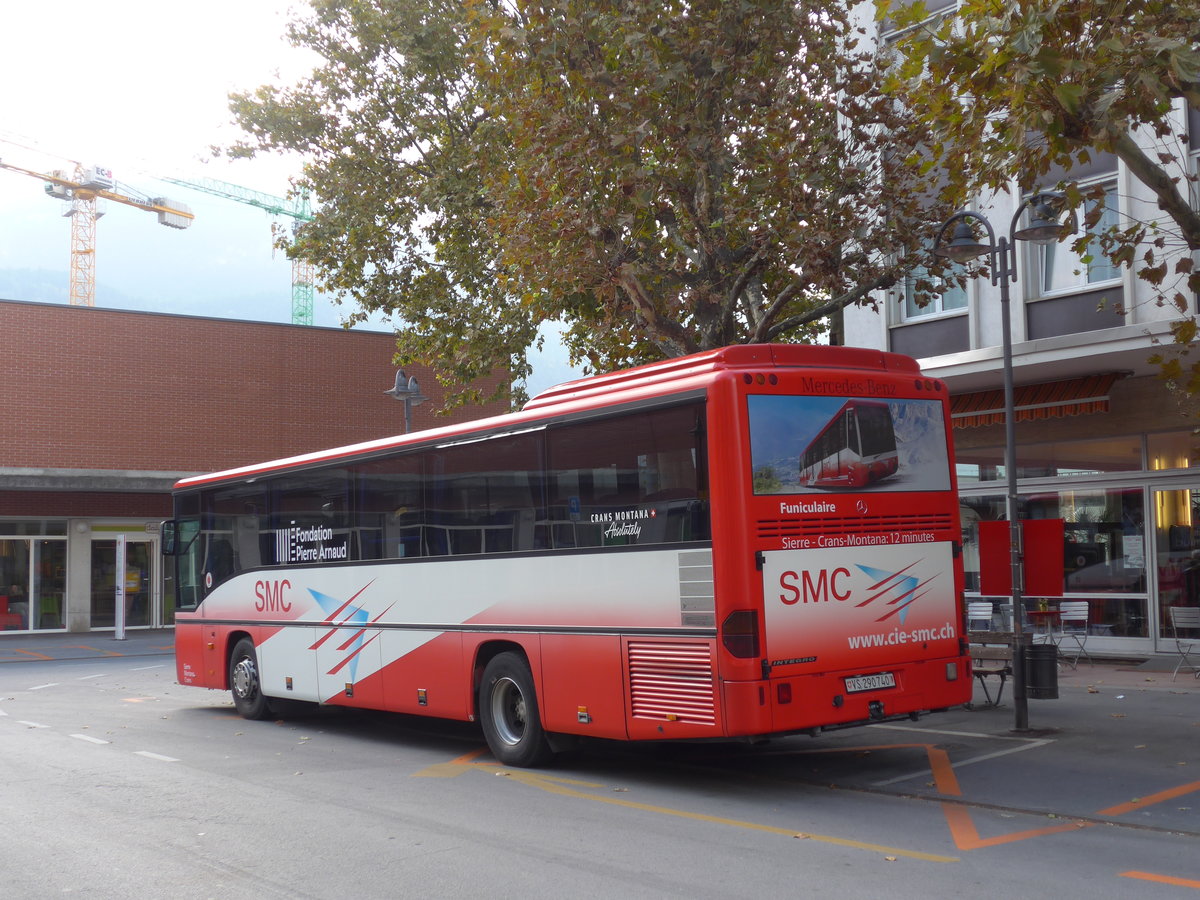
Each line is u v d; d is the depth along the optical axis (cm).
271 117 2372
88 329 3158
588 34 1383
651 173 1403
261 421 3366
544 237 1458
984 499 2000
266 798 926
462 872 679
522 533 1064
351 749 1231
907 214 1470
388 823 822
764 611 861
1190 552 1728
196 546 1642
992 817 819
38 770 1074
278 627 1448
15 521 3262
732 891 628
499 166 2022
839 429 925
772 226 1438
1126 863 681
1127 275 1630
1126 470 1809
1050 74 905
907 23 1082
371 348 3553
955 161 1092
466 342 2317
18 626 3238
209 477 1616
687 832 782
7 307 3056
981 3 1011
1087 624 1850
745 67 1395
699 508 884
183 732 1381
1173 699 1356
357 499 1316
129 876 677
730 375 884
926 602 957
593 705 973
